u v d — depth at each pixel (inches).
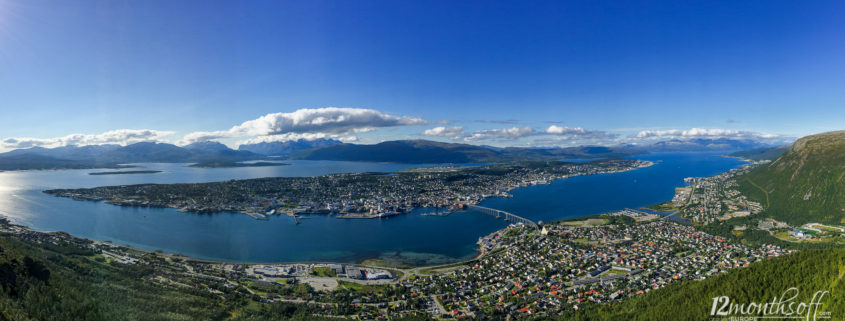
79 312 5674.2
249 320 6776.6
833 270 6033.5
